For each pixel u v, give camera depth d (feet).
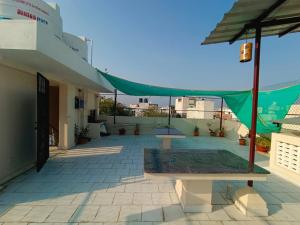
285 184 16.12
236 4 9.41
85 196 13.23
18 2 14.64
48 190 14.12
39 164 17.69
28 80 19.61
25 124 19.21
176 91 32.68
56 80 24.43
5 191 13.92
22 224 10.06
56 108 30.07
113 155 24.47
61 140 27.12
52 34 13.43
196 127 45.96
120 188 14.58
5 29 11.51
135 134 44.27
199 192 11.36
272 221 10.68
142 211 11.41
